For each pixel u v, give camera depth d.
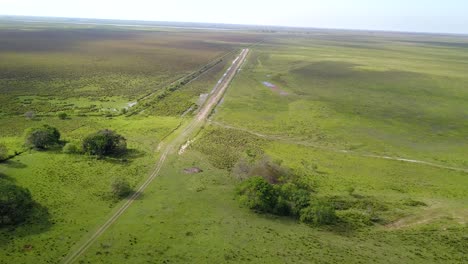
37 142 54.75
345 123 79.94
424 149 65.81
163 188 45.22
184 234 34.97
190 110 84.94
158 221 37.16
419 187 49.78
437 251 34.28
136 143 61.06
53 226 35.03
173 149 59.47
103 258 30.61
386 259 32.56
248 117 81.75
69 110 78.88
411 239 36.50
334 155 61.06
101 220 36.75
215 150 60.06
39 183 43.81
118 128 68.62
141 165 51.97
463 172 55.31
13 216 35.22
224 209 40.72
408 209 43.19
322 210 39.06
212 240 34.12
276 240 34.81
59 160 51.25
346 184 49.84
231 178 49.72
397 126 79.25
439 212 42.53
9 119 70.00
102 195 42.19
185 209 40.09
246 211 40.59
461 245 35.41
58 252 31.08
